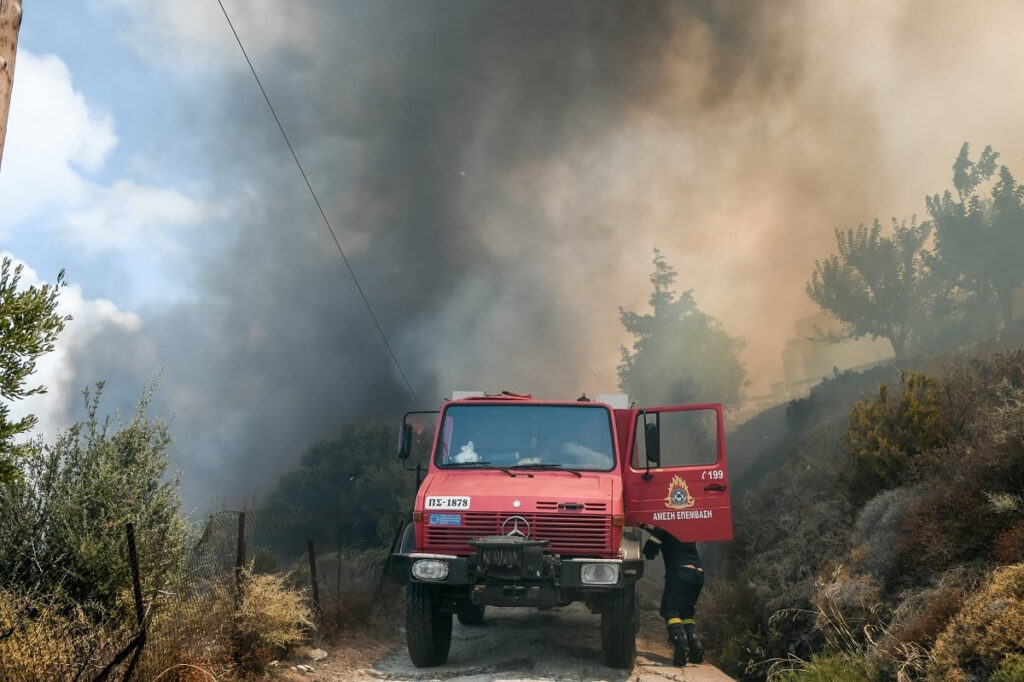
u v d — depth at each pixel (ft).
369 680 26.61
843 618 28.22
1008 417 27.63
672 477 31.60
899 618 24.47
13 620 17.63
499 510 27.94
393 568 29.40
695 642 31.71
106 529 21.44
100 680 16.60
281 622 26.45
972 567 24.02
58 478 22.06
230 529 28.17
